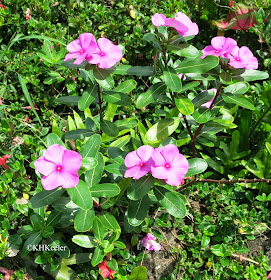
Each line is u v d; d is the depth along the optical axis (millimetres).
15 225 477
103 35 650
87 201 358
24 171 490
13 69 580
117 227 420
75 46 380
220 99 450
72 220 448
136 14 675
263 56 640
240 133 568
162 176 363
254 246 506
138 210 417
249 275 462
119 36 660
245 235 503
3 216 454
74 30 658
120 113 584
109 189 389
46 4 650
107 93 439
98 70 396
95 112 588
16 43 627
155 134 436
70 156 348
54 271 451
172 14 672
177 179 366
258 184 535
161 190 405
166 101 441
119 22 673
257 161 536
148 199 421
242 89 441
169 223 501
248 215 510
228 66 406
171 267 485
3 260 451
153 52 407
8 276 441
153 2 700
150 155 374
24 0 651
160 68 412
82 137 477
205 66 388
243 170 546
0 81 584
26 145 515
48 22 630
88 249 479
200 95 447
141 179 390
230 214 507
